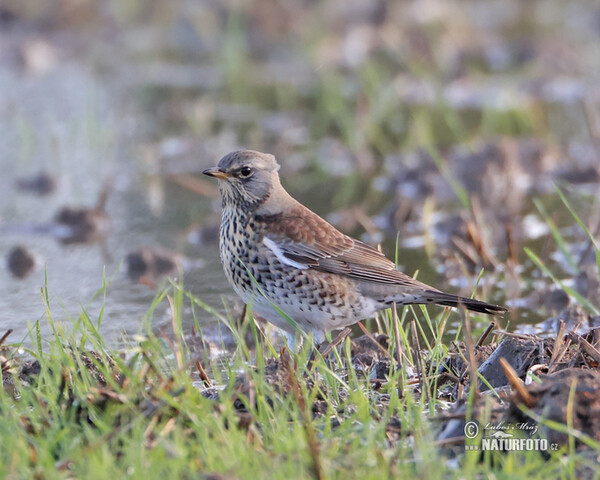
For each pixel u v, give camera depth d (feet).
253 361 33.76
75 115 72.38
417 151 61.82
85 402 24.98
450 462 23.79
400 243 48.16
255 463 22.13
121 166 61.77
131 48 90.33
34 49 86.53
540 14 97.40
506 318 37.86
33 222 52.39
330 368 31.04
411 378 30.19
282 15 91.81
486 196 54.80
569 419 23.41
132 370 27.12
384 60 83.97
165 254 45.75
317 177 59.41
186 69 84.89
